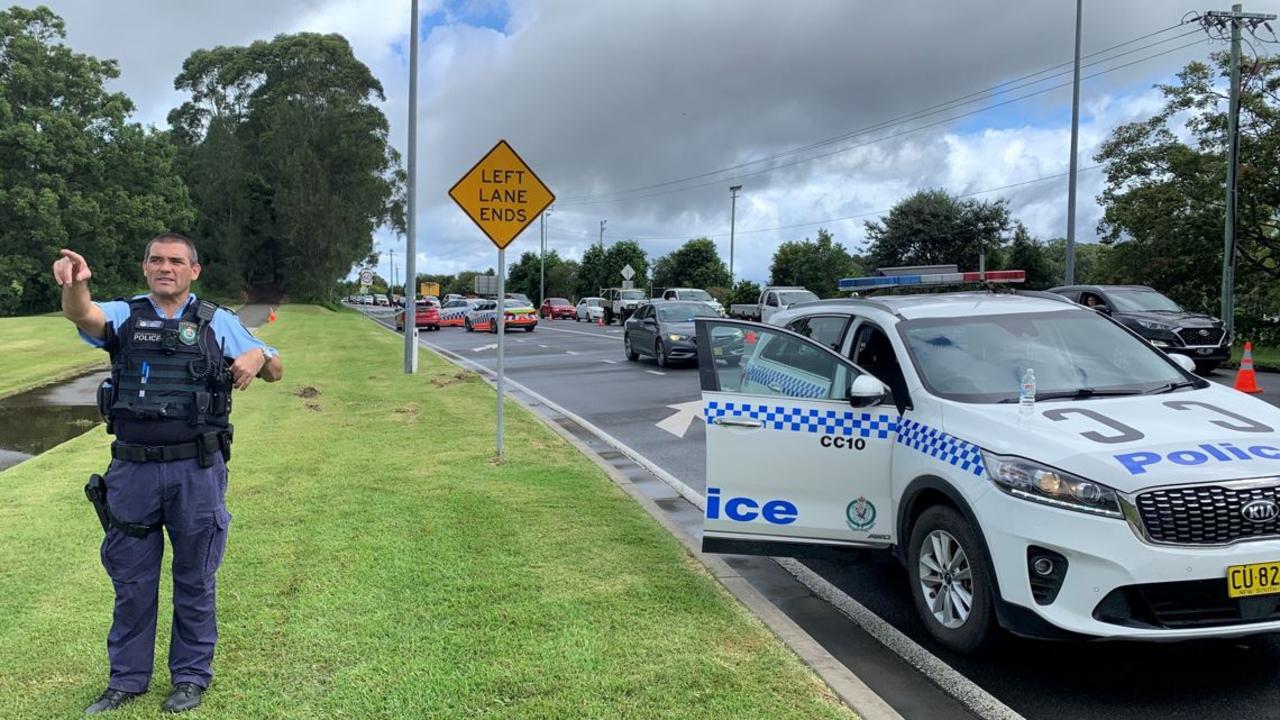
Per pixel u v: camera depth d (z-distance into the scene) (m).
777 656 3.84
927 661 4.09
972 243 48.62
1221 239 25.09
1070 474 3.59
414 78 17.58
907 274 9.88
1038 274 46.31
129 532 3.25
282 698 3.41
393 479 7.32
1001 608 3.75
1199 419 4.00
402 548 5.33
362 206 67.69
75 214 50.78
